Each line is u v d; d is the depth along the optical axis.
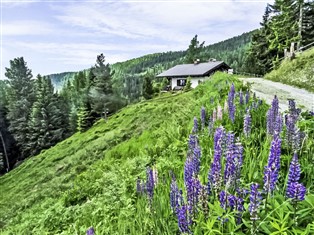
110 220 5.49
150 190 4.59
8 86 76.00
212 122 6.68
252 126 6.14
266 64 49.41
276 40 45.72
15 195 25.86
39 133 61.34
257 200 2.84
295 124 5.08
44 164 34.88
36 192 22.30
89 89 65.38
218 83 15.81
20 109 67.81
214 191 3.73
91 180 10.25
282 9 45.00
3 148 65.56
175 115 14.05
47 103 63.06
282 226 2.70
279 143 3.11
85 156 27.09
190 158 4.27
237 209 3.10
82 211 7.30
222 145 4.25
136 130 26.95
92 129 44.16
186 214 3.30
